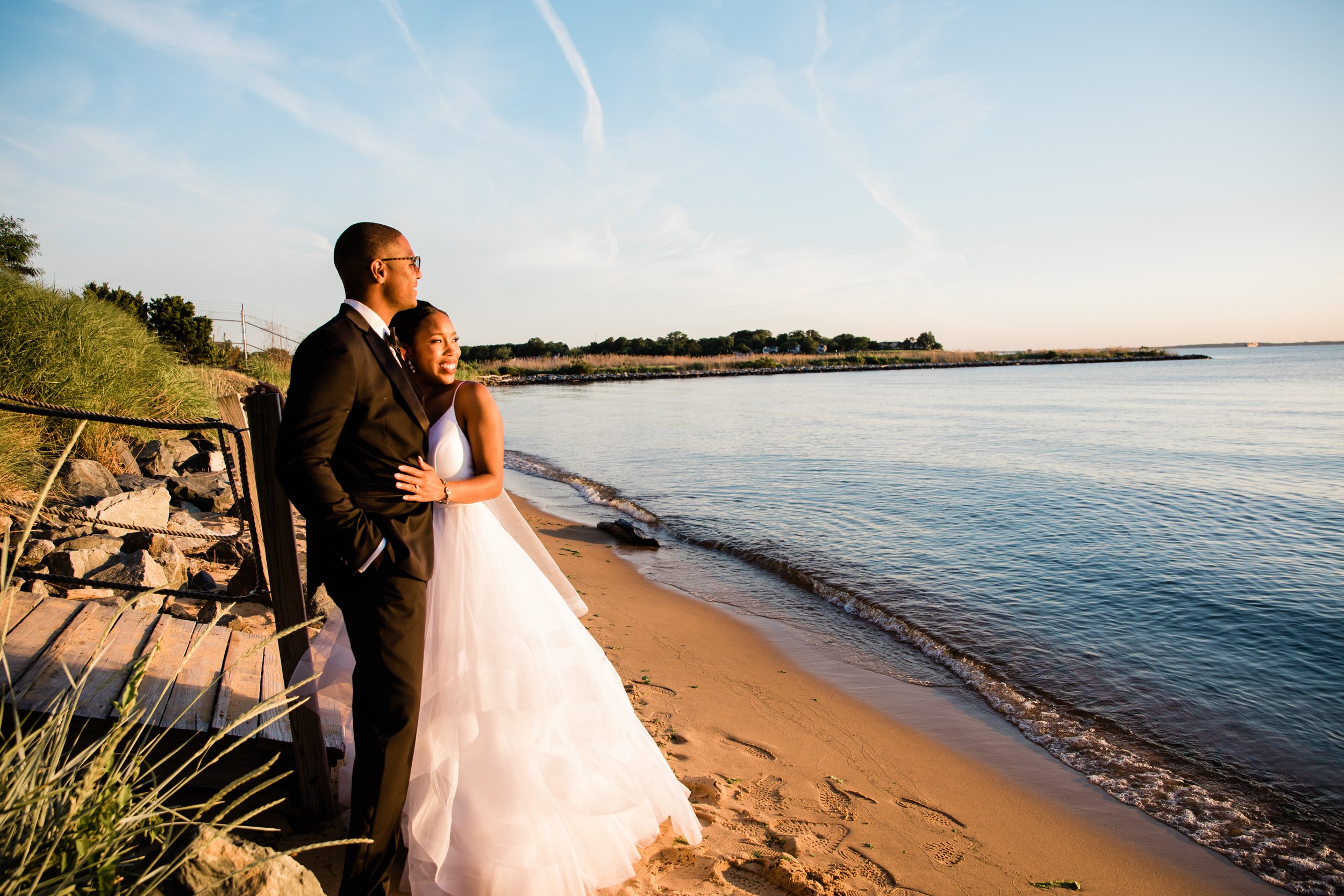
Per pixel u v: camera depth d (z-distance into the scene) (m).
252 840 2.74
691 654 6.29
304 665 2.80
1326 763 4.72
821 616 7.50
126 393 10.41
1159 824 4.10
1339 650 6.41
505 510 3.08
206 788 2.77
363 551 2.27
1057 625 7.06
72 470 7.73
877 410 34.06
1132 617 7.24
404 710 2.35
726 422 28.59
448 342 2.72
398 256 2.47
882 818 3.90
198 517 8.52
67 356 9.49
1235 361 114.38
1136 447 20.38
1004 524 11.16
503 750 2.53
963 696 5.70
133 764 1.95
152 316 20.38
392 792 2.34
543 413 34.84
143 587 5.17
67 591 4.94
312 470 2.17
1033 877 3.52
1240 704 5.50
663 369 85.19
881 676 6.02
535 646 2.67
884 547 9.90
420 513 2.45
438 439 2.64
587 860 2.71
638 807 2.96
